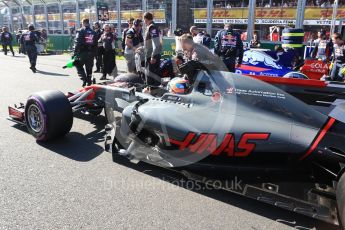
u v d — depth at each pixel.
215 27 18.12
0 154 3.93
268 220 2.78
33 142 4.32
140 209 2.89
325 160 2.71
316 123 2.83
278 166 2.96
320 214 2.62
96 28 11.12
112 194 3.12
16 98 6.82
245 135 3.00
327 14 14.24
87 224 2.66
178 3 18.95
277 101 3.00
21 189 3.16
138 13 20.86
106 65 9.56
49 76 9.98
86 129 4.88
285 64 8.53
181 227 2.66
